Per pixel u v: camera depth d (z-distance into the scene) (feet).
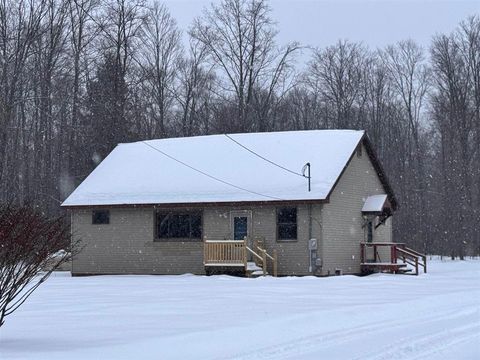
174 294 66.23
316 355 32.50
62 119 154.30
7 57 138.72
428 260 163.84
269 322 42.50
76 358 30.83
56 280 92.43
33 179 148.97
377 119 212.84
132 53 169.99
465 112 191.21
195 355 32.12
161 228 107.04
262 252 97.40
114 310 51.26
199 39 237.25
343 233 103.24
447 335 39.73
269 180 103.09
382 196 111.96
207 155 115.14
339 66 213.46
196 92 198.29
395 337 38.68
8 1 140.56
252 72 185.57
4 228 33.30
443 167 190.60
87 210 111.14
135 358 31.09
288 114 208.44
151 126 187.01
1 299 34.22
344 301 58.29
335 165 102.68
